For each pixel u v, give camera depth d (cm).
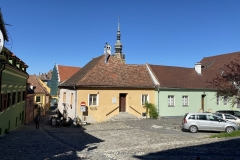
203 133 1969
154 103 3103
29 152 1114
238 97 1858
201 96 3419
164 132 2006
